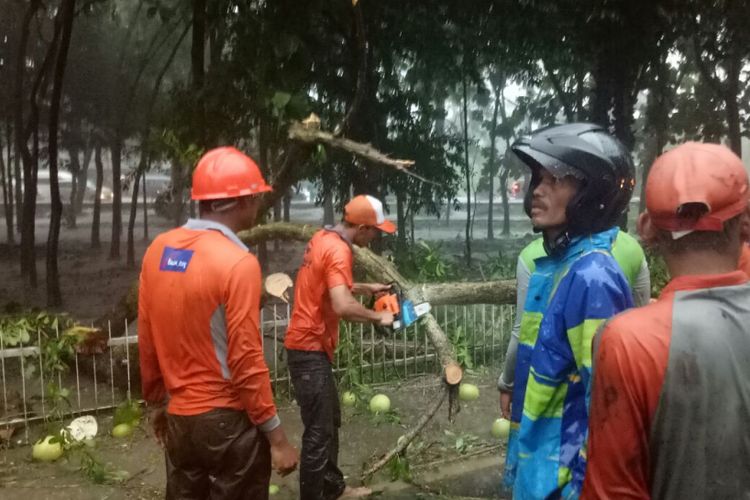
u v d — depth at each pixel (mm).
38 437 5434
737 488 1399
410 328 7379
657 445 1437
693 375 1397
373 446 5277
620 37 9906
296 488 4535
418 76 13633
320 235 3928
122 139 18750
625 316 1505
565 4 10773
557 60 13773
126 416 5473
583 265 2188
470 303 5965
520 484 2277
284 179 6391
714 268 1502
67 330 5949
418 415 5938
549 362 2219
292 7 7656
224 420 2758
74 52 17750
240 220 2855
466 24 11977
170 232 2861
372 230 3959
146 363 2988
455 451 5160
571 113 14578
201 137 7258
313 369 3873
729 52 14023
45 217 30031
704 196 1463
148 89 18453
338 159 11000
